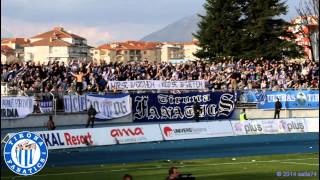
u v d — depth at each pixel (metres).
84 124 42.53
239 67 54.50
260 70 53.62
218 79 50.78
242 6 74.12
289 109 49.56
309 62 57.84
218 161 24.98
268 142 33.38
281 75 53.22
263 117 48.72
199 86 47.94
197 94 46.50
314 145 31.88
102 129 31.45
